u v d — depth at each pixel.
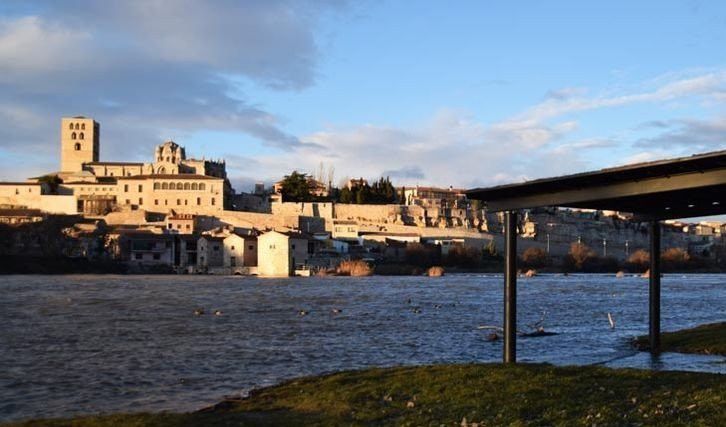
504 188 31.89
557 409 23.94
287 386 32.25
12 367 42.97
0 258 191.50
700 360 38.91
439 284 154.38
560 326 66.62
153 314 77.88
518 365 31.95
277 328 64.75
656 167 26.88
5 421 29.91
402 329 64.00
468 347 51.31
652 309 43.44
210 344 53.53
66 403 33.44
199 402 33.47
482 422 22.69
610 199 31.03
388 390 28.42
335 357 47.06
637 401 24.77
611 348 48.22
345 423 23.66
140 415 25.84
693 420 21.91
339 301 100.06
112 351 49.81
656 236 42.81
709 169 26.91
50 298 100.06
